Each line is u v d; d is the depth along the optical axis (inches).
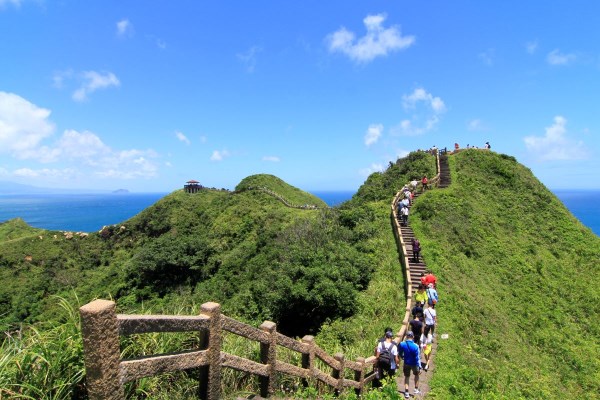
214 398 187.2
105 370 130.9
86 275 2285.9
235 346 267.1
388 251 962.1
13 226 3132.4
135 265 1726.1
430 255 890.7
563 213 1535.4
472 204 1357.0
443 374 477.7
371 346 530.0
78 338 176.4
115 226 2731.3
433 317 536.4
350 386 346.3
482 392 461.7
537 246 1277.1
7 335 173.8
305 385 277.3
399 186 1561.3
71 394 162.9
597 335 876.6
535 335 781.3
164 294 1633.9
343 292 770.8
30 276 2190.0
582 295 1032.2
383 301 732.0
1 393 149.1
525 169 1833.2
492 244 1125.1
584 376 692.1
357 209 1245.1
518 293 942.4
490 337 670.5
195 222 2605.8
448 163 1763.0
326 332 643.5
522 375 594.2
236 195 2760.8
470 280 880.3
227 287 1440.7
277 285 866.8
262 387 234.8
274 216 2199.8
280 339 243.3
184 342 231.5
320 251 932.0
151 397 187.9
